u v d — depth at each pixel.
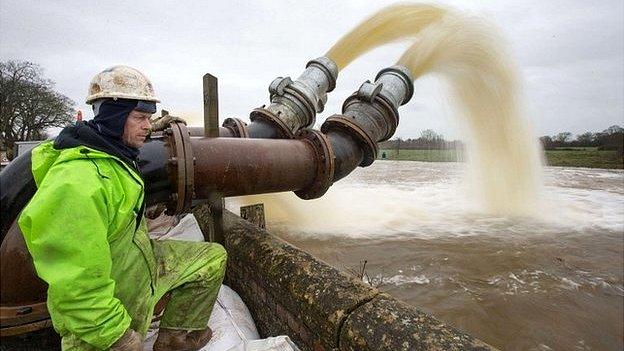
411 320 1.97
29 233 1.47
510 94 8.40
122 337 1.79
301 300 2.53
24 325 2.13
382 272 6.83
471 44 7.19
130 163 1.87
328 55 7.32
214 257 2.62
